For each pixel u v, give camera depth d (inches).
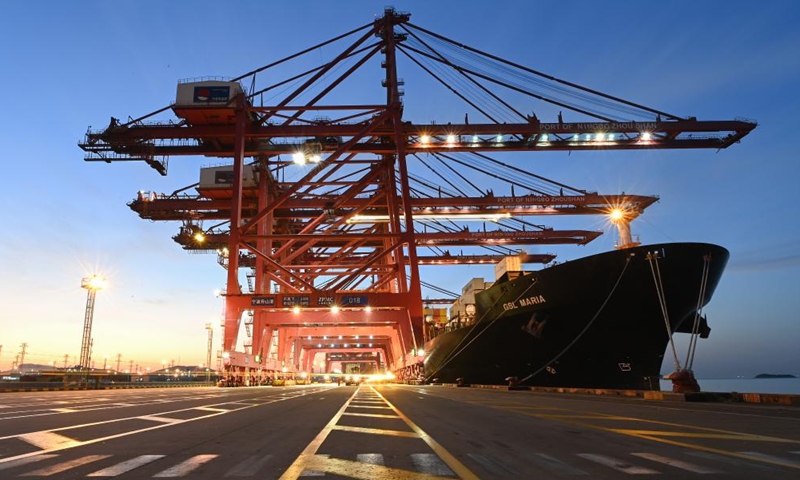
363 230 3722.9
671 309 1169.4
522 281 1409.9
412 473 251.1
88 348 2037.4
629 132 2337.6
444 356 2132.1
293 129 2297.0
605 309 1230.9
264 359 2615.7
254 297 2156.7
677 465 265.1
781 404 687.7
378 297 2178.9
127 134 2263.8
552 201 2933.1
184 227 3161.9
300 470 257.1
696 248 1122.0
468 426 448.1
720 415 530.9
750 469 254.5
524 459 285.7
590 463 273.0
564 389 1200.2
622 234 1688.0
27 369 4542.3
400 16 2448.3
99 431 415.8
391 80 2357.3
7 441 356.5
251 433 403.9
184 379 3371.1
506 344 1545.3
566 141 2402.8
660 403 741.3
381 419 519.2
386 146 2447.1
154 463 275.0
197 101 2235.5
